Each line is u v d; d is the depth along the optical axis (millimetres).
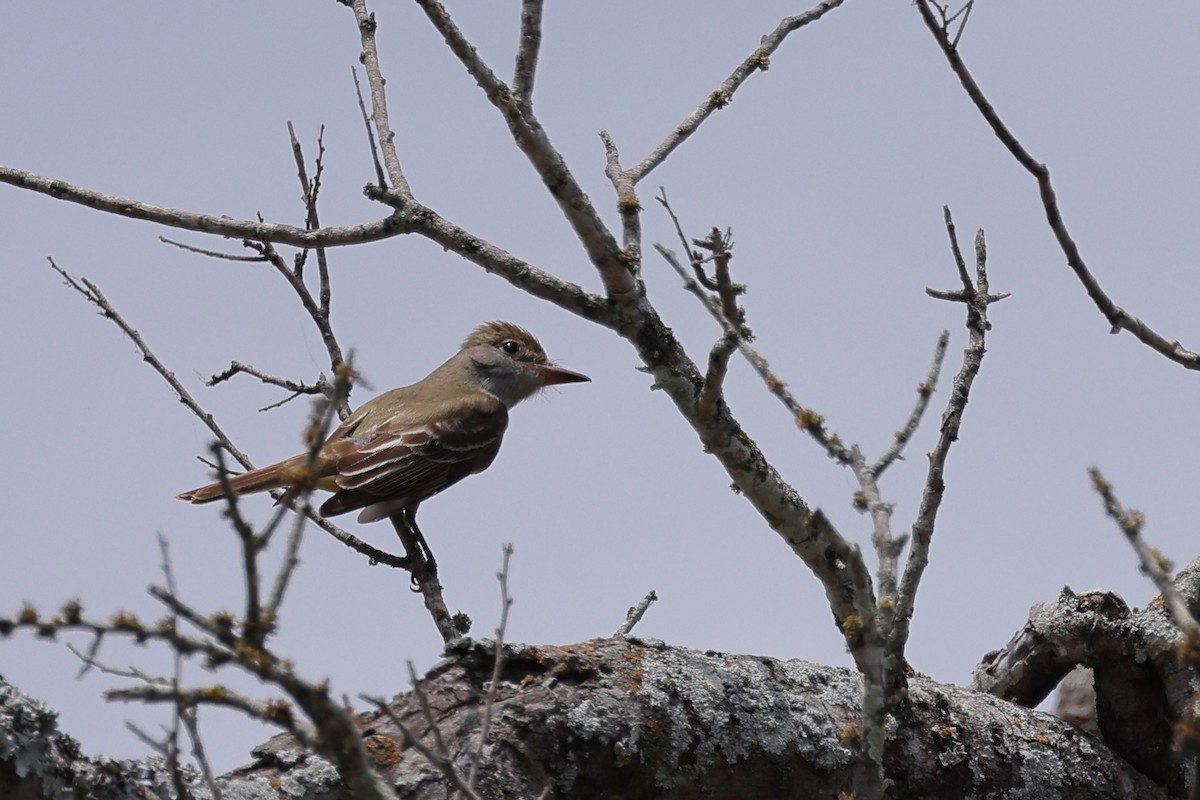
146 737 5246
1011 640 10195
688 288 7418
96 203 9078
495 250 8773
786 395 7133
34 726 6230
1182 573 9633
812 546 8570
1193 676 9180
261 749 7234
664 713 7969
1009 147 9000
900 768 8609
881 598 6828
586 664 8016
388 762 7344
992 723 9086
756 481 8422
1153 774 9523
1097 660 9617
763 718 8211
